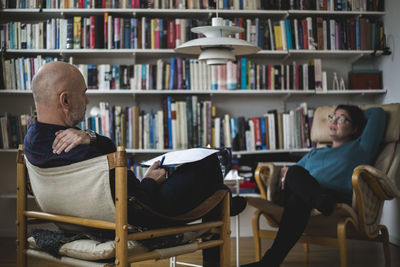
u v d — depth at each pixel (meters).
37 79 1.59
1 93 4.03
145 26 3.99
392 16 4.00
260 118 4.09
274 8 4.09
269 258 2.55
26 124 3.93
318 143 3.71
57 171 1.52
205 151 1.69
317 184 2.79
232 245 3.90
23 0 3.96
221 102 4.38
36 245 1.76
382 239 2.97
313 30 4.12
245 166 4.06
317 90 4.13
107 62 4.28
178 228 1.63
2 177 4.25
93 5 3.97
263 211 2.95
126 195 1.43
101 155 1.52
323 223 2.79
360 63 4.45
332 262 3.26
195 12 4.05
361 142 3.10
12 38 3.93
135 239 1.47
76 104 1.62
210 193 1.79
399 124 3.10
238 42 2.65
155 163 1.83
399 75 3.91
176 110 3.97
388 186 2.74
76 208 1.55
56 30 3.95
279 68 4.12
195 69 4.02
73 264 1.58
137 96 4.29
